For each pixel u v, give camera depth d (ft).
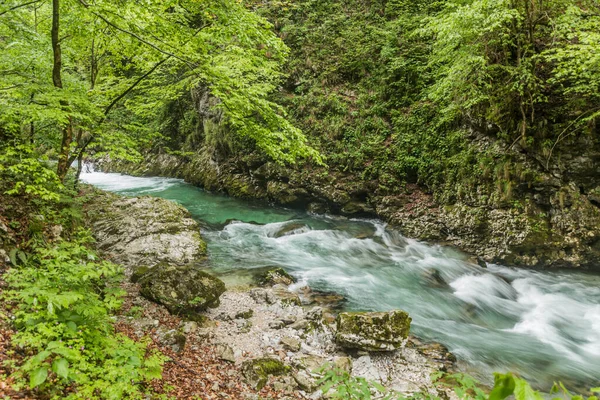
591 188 34.96
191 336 20.53
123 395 12.01
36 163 19.45
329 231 43.47
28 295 12.18
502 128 37.70
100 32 26.35
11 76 25.34
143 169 80.33
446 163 42.60
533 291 32.07
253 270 32.19
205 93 63.41
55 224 23.11
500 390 3.20
